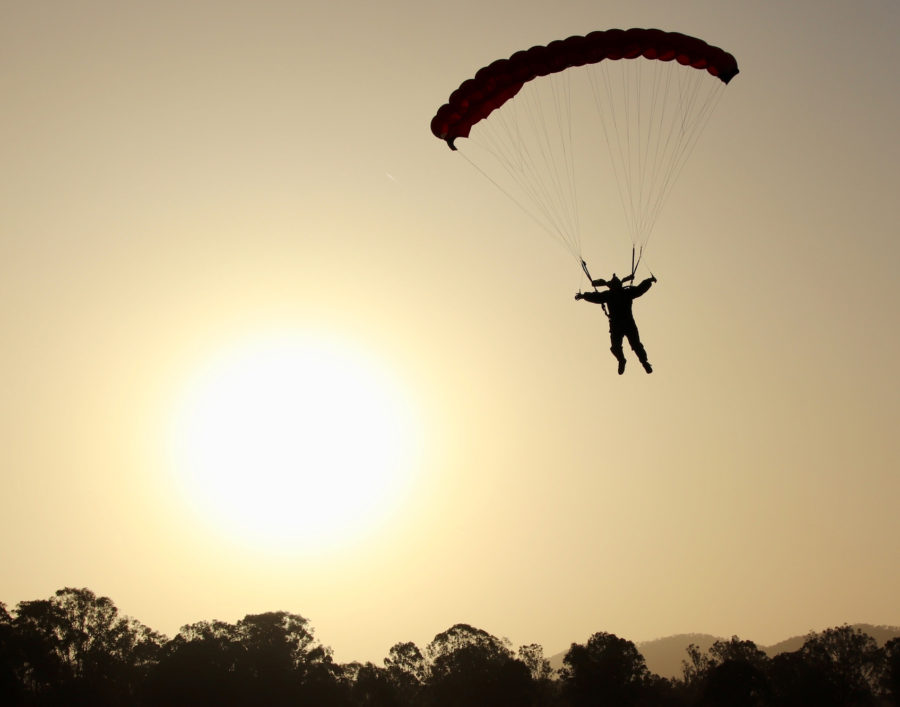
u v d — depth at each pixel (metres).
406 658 127.00
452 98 34.28
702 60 32.25
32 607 101.44
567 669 121.88
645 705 121.50
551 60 32.41
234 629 113.75
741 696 108.50
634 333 29.91
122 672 109.62
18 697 91.75
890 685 116.50
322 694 107.62
